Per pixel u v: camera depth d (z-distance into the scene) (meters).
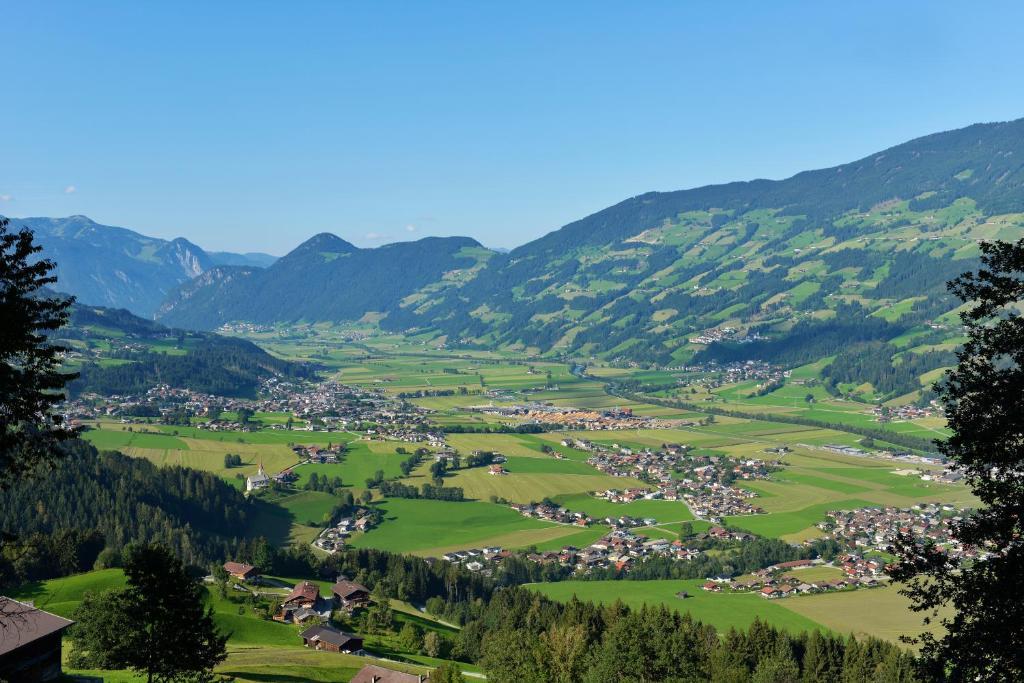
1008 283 32.12
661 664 87.88
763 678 98.81
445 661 111.38
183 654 59.16
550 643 88.62
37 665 65.06
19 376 34.00
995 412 31.59
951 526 32.88
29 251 34.09
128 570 58.25
